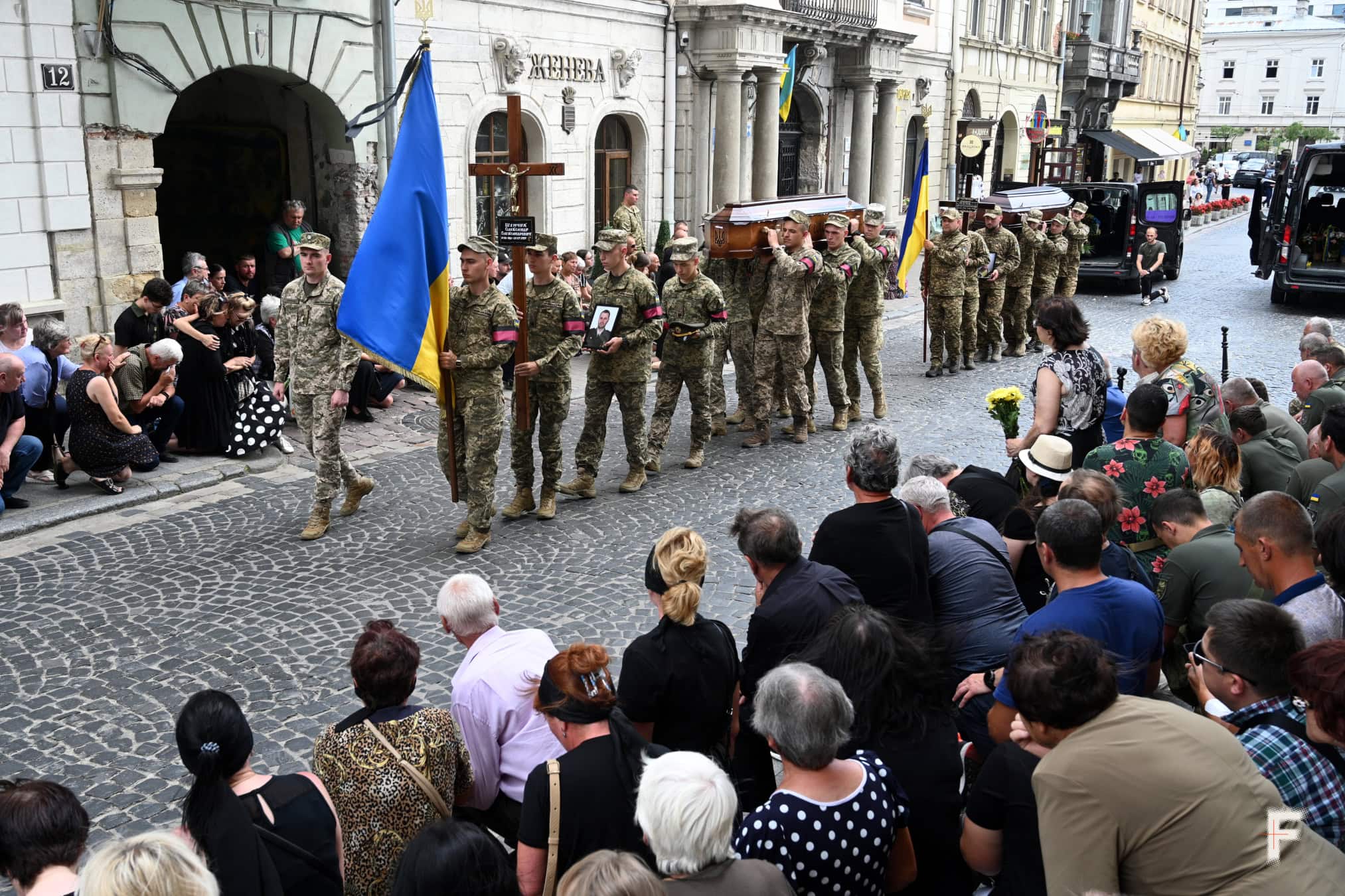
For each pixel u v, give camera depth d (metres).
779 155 22.61
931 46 26.80
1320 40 89.38
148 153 10.96
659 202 18.56
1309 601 3.76
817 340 10.60
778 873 2.52
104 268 10.73
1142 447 5.04
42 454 8.71
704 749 3.75
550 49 15.61
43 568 7.07
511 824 3.79
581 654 3.08
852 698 3.36
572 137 16.30
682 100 18.55
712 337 9.23
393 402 11.75
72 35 10.09
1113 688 2.56
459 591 3.90
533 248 7.81
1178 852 2.32
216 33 11.26
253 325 9.88
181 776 4.78
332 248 13.60
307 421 7.73
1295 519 3.79
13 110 9.78
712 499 8.72
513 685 3.77
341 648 6.00
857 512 4.33
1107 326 17.48
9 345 8.23
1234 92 93.69
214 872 2.72
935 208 28.67
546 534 7.91
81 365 9.85
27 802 2.63
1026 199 16.56
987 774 2.96
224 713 2.94
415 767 3.25
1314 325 8.03
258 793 2.97
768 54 18.89
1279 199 19.92
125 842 2.25
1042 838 2.49
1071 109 37.34
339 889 3.03
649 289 8.47
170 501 8.51
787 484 9.11
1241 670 3.06
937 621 4.38
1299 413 7.48
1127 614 3.72
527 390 7.86
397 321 7.14
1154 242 19.95
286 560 7.30
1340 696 2.63
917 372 13.94
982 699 3.95
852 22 21.44
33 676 5.61
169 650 5.93
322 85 12.52
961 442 10.51
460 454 7.82
